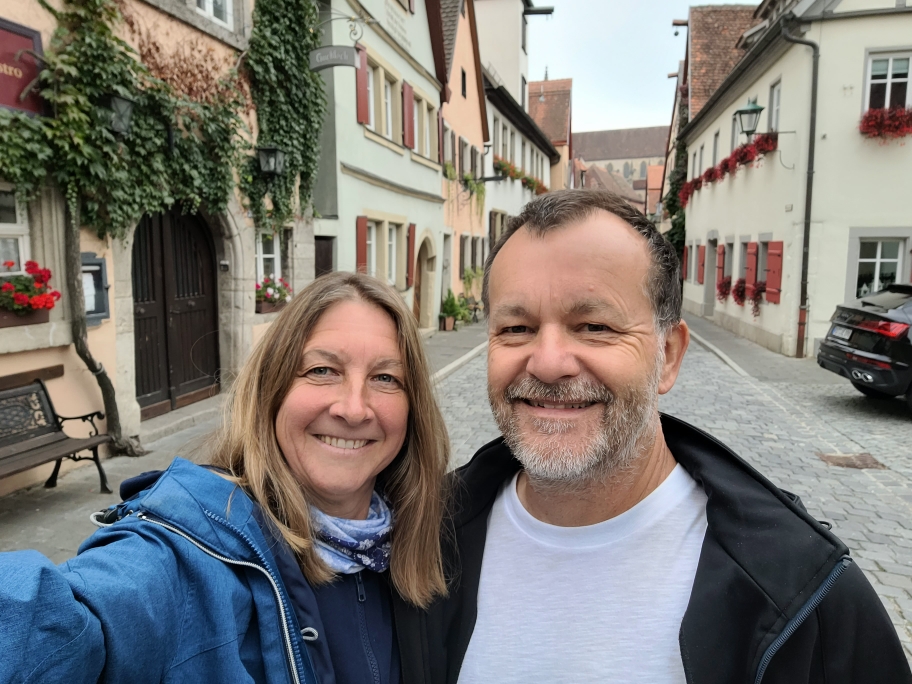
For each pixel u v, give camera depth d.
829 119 11.73
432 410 1.53
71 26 5.04
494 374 1.29
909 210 11.62
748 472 1.26
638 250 1.24
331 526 1.38
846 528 4.47
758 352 13.05
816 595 1.07
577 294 1.19
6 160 4.50
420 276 16.27
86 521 4.23
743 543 1.16
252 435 1.35
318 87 8.65
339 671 1.30
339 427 1.37
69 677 0.83
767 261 13.62
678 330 1.38
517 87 27.88
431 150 15.92
